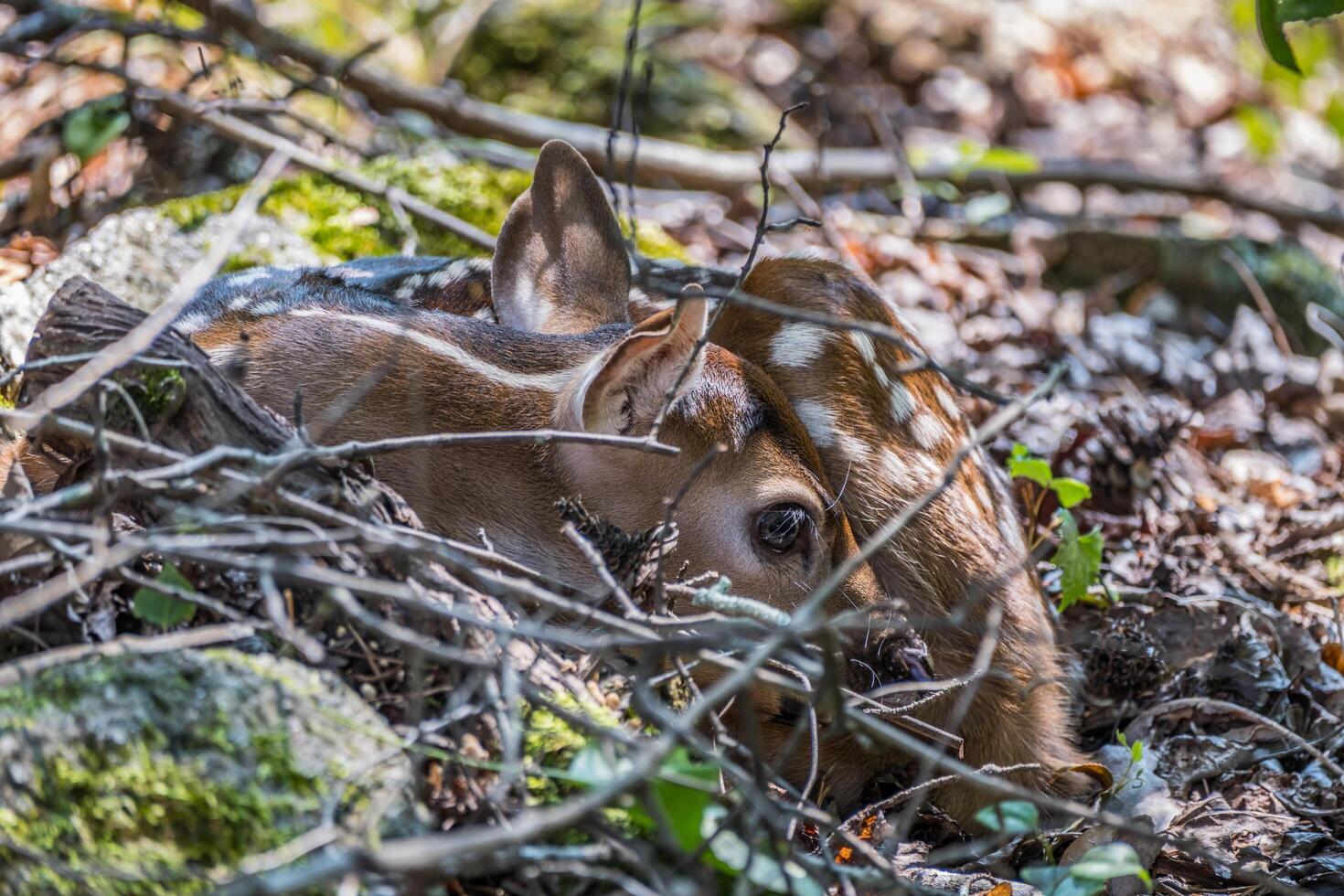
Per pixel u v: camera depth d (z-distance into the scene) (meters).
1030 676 7.88
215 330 7.61
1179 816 7.38
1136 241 15.73
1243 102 21.91
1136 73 21.64
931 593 7.89
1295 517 10.85
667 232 14.20
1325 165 21.33
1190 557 9.91
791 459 7.36
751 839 4.98
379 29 17.39
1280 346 14.38
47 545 5.50
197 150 13.33
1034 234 15.73
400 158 13.13
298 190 12.05
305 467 5.72
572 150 8.49
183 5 13.80
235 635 5.29
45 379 6.11
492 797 5.00
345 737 5.14
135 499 5.51
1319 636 9.31
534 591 5.36
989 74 20.56
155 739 5.03
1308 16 8.35
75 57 13.80
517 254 8.66
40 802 4.95
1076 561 8.38
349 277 9.22
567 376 7.43
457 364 7.37
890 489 7.94
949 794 7.57
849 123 19.11
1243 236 16.09
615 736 5.03
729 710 7.24
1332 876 6.85
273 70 13.64
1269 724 7.84
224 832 4.93
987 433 5.76
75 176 12.12
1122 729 8.58
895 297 13.48
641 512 7.24
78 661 5.14
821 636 5.91
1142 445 10.58
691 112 17.30
